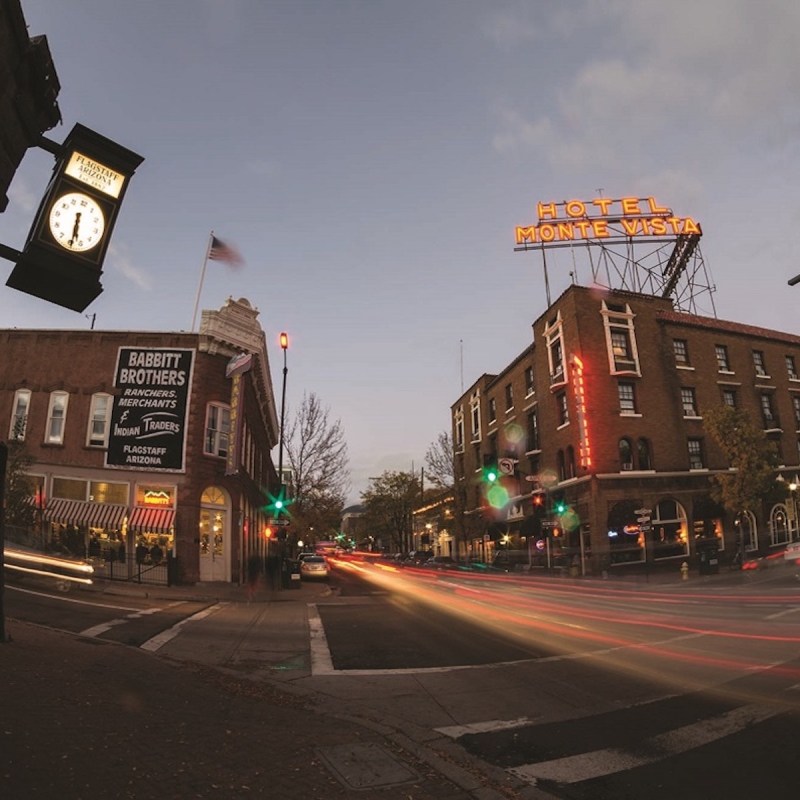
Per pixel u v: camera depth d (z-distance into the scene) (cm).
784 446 4050
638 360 3675
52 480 2612
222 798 418
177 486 2616
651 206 4300
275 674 967
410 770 512
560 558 3719
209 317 2753
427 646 1227
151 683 762
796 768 540
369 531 12062
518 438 4488
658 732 655
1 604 911
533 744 631
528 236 4194
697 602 1981
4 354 2731
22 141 532
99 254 547
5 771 407
